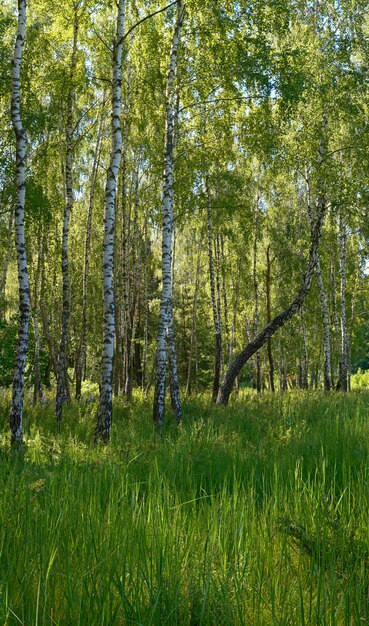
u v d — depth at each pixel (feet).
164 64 52.13
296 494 14.35
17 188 33.68
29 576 9.96
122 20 37.17
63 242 50.96
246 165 77.30
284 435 28.02
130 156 76.13
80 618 8.83
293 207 94.94
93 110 72.13
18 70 33.88
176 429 37.47
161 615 9.24
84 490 15.21
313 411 42.57
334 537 12.02
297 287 104.73
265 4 47.21
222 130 52.47
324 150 61.57
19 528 12.21
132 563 10.55
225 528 11.82
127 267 76.43
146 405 56.44
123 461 20.36
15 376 32.14
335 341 124.26
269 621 9.66
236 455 21.56
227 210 61.05
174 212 64.08
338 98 57.88
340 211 65.92
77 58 52.80
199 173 56.85
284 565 11.17
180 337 128.16
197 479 18.66
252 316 115.96
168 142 45.73
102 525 11.91
